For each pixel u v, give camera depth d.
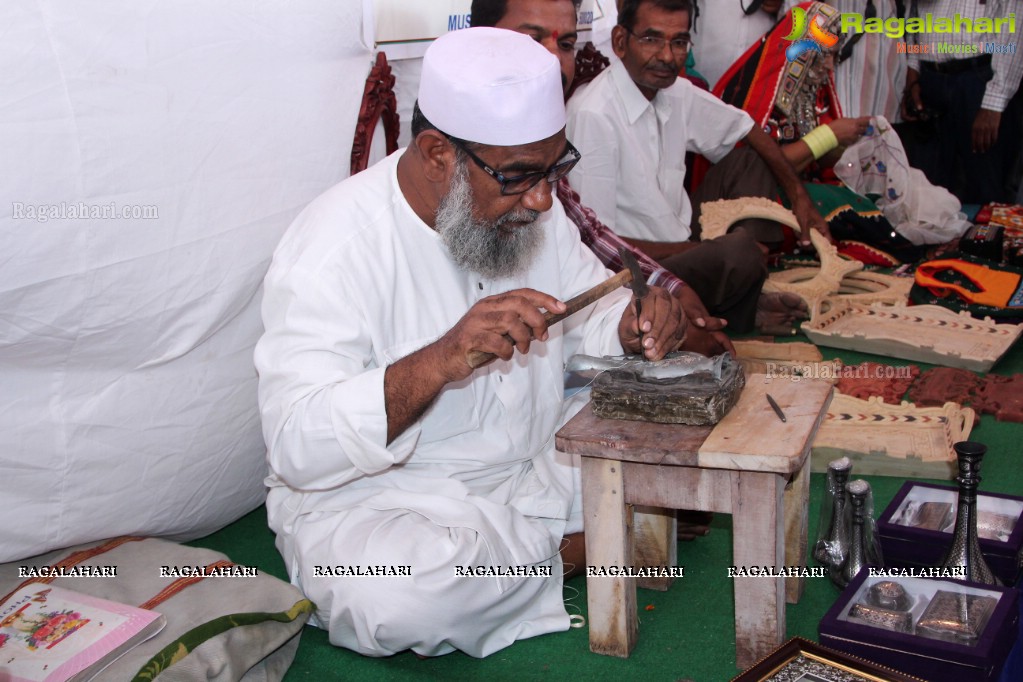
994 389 3.61
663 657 2.35
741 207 4.80
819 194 5.26
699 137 4.91
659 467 2.17
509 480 2.60
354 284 2.35
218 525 3.01
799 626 2.44
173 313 2.56
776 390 2.37
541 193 2.28
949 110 6.14
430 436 2.50
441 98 2.23
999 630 2.01
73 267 2.33
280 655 2.41
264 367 2.34
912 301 4.64
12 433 2.39
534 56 2.25
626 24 4.14
